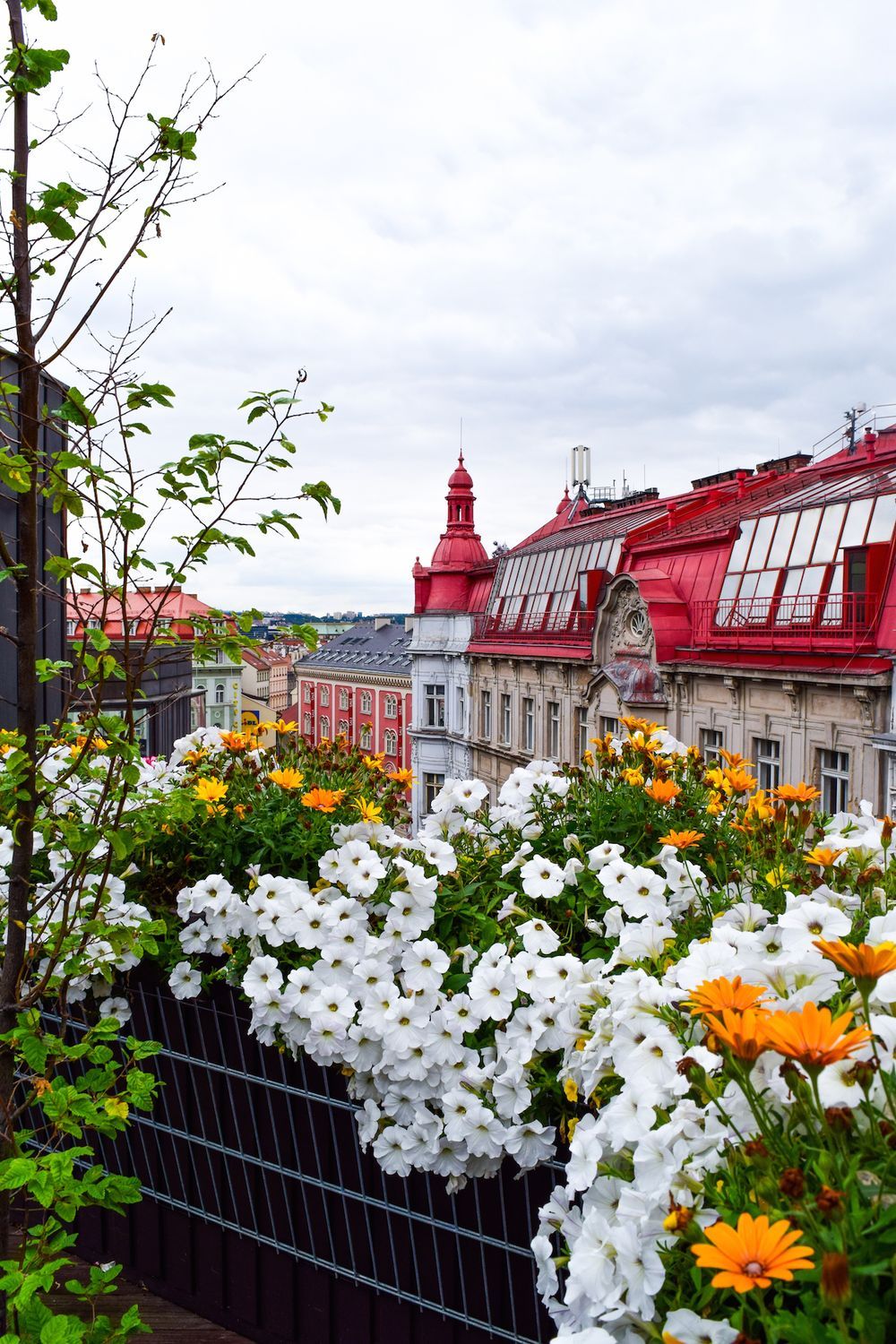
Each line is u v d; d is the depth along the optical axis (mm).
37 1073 3393
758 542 21141
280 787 4965
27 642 3055
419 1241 3672
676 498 29281
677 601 22719
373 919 4184
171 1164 4410
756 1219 1630
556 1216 2559
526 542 43469
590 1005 3082
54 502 2982
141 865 4605
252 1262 4156
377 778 5910
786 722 18500
